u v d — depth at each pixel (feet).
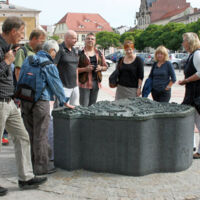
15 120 13.02
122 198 12.71
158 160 15.21
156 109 15.72
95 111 15.67
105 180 14.35
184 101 17.58
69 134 15.11
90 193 13.14
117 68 21.44
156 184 13.96
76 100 20.18
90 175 14.94
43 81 14.01
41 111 14.16
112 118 14.57
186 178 14.66
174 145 15.15
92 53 21.56
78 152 15.49
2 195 13.01
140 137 14.43
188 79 16.92
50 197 12.91
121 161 14.83
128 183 14.02
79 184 13.98
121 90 21.39
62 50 19.27
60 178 14.62
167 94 20.54
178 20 311.06
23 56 17.35
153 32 205.57
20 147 13.26
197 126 17.78
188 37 17.21
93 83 21.39
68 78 19.48
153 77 20.85
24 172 13.39
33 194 13.17
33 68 14.03
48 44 14.43
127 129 14.48
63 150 15.52
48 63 13.99
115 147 14.82
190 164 16.25
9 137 22.35
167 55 20.38
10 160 17.30
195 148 18.79
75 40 19.56
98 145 15.05
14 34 12.20
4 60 12.00
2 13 218.59
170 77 20.63
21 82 14.20
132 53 21.02
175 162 15.29
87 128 15.19
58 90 14.17
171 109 15.67
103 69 21.42
